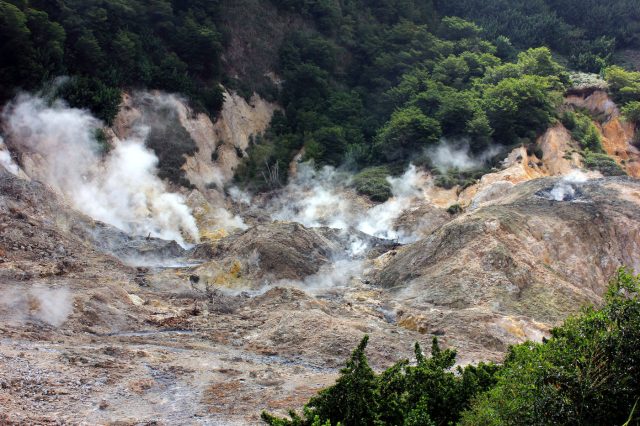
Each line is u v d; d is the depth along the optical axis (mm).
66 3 44938
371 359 18453
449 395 11891
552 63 56875
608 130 52938
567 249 29031
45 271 23156
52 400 13000
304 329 20281
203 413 13258
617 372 9711
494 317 22484
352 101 56250
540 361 10078
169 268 29672
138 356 16906
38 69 39312
